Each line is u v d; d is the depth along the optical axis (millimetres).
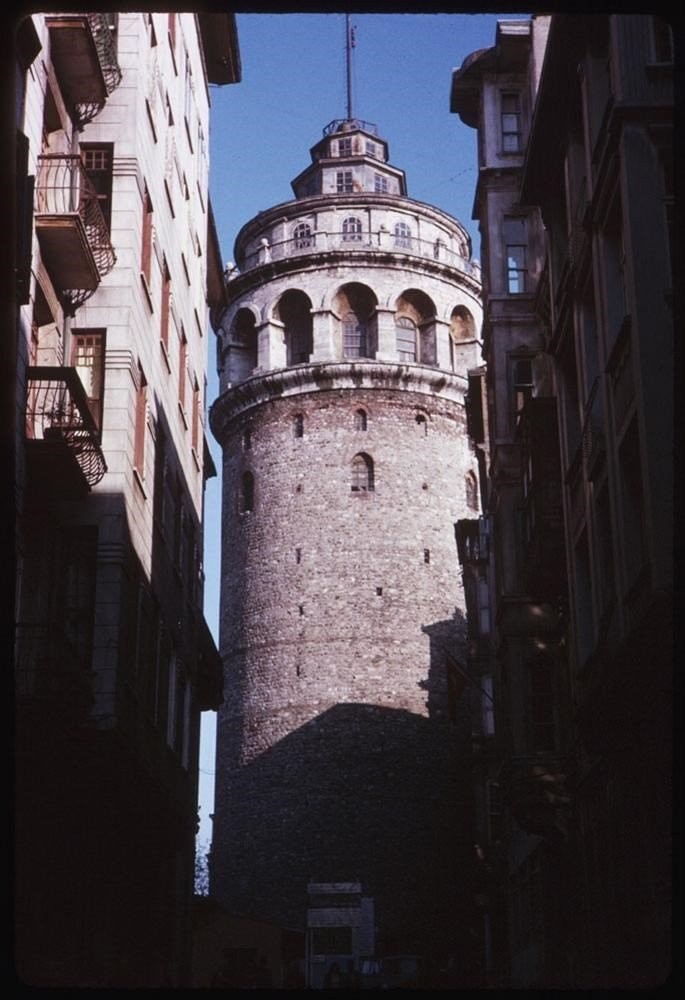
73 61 23172
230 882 67688
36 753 20609
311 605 68938
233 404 74500
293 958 62719
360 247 73188
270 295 74312
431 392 72875
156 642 28266
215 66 41375
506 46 37656
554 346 27859
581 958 27828
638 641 17656
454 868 65562
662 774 18594
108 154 26078
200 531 37594
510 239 36844
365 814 65812
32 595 21719
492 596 44469
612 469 21219
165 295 30812
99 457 22453
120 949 26109
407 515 70625
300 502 70812
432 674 68625
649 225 19719
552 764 30922
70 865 22891
